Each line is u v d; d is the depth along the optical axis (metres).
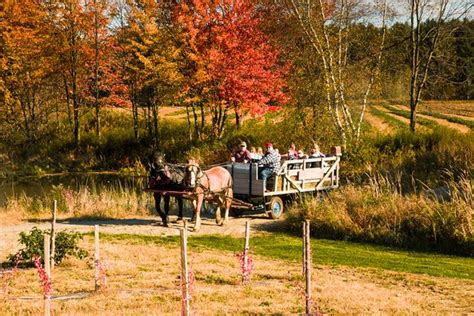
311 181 24.17
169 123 48.66
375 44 38.16
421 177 27.58
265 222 22.58
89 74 46.91
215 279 13.64
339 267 15.30
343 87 35.41
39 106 47.81
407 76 45.00
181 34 38.47
